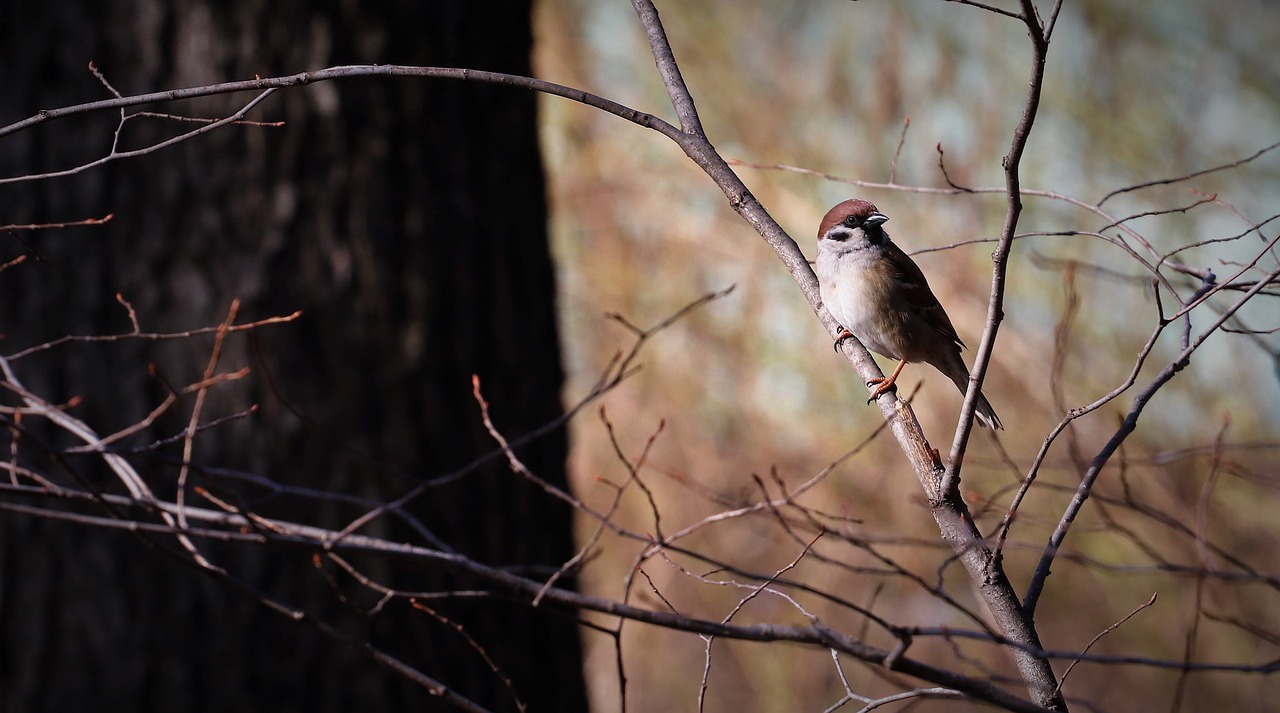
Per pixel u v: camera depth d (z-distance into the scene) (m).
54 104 9.62
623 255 19.31
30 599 9.09
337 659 9.29
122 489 9.20
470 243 10.25
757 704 18.22
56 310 9.40
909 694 5.61
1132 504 7.05
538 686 10.15
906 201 18.55
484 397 10.14
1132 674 18.22
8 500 9.16
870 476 17.34
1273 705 17.55
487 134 10.57
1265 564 16.25
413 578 9.53
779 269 18.92
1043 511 16.72
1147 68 19.86
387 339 9.73
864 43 19.64
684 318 18.89
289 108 9.69
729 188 7.39
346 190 9.78
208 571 6.55
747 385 18.44
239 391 9.38
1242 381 16.72
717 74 20.22
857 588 16.83
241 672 9.15
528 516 10.27
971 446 16.62
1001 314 5.80
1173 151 18.91
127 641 9.09
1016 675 16.34
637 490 17.83
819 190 19.11
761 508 6.23
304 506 9.37
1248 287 6.57
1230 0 20.11
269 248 9.57
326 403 9.51
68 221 9.48
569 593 6.15
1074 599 18.11
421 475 9.66
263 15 9.72
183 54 9.66
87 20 9.67
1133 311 17.45
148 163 9.59
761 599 17.53
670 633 18.14
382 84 9.95
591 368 19.03
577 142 19.92
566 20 20.25
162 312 9.47
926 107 18.98
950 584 16.67
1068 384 17.20
